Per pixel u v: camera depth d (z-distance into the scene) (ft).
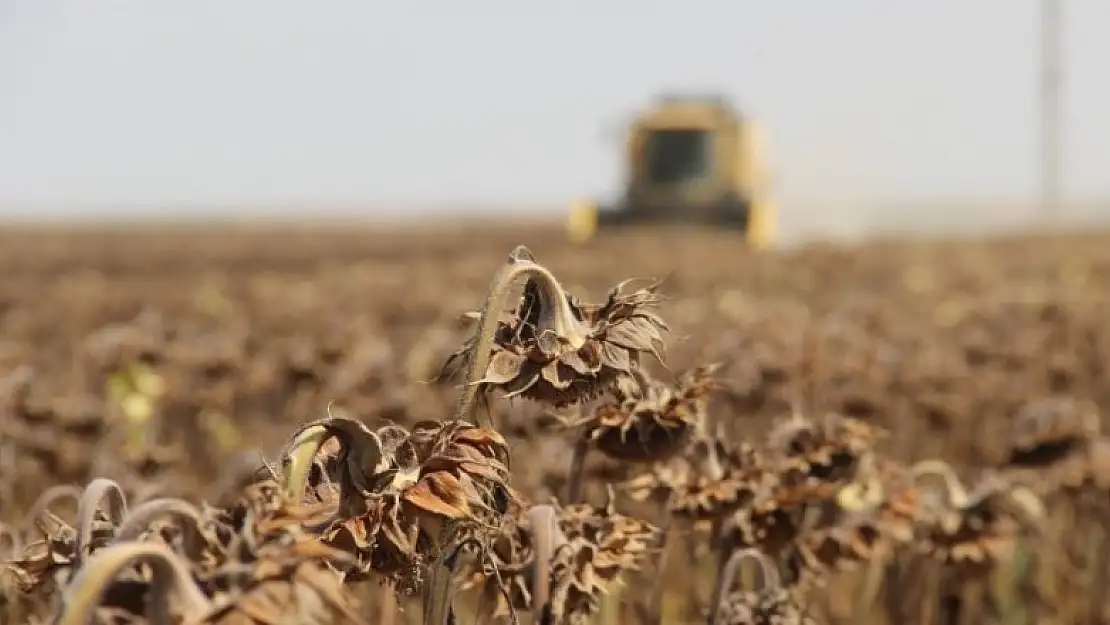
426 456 17.11
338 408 47.24
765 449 27.37
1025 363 71.41
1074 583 45.96
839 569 26.40
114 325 113.19
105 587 12.21
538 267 18.66
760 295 145.07
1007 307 114.42
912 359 65.67
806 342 57.52
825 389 53.21
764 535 25.00
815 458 26.71
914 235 380.58
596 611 20.90
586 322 19.11
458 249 336.90
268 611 12.20
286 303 131.64
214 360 61.72
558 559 20.16
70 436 42.98
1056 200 439.63
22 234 448.65
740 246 238.27
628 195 296.10
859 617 40.45
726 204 284.20
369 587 31.45
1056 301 112.37
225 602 12.20
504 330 19.10
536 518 20.29
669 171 294.46
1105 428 59.11
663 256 213.05
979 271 191.83
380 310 120.67
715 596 24.71
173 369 60.03
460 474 16.74
